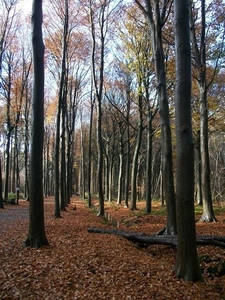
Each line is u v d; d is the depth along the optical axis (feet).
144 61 65.00
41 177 27.07
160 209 72.59
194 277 19.24
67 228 37.99
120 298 16.33
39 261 22.26
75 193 202.49
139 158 132.05
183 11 19.79
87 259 22.80
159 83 35.17
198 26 53.21
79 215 59.62
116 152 140.87
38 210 26.81
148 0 38.01
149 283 18.54
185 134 19.30
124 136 120.78
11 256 23.72
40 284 18.12
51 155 177.88
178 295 16.92
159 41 35.83
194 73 54.34
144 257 24.85
